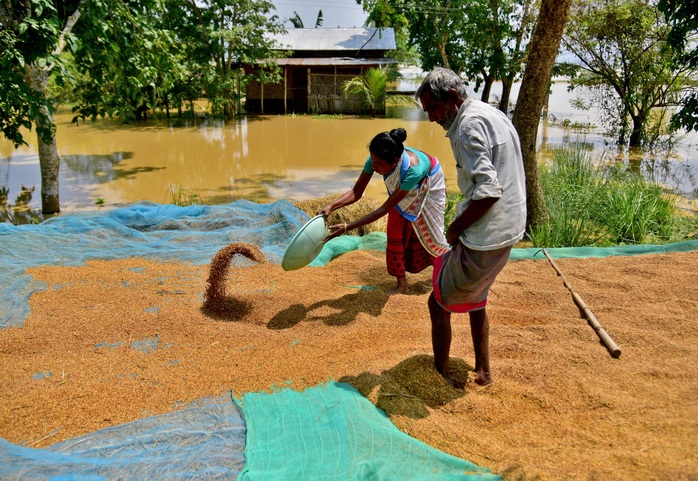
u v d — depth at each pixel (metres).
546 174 9.07
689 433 2.65
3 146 14.80
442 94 2.87
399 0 19.67
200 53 20.88
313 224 4.10
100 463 2.51
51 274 4.96
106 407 3.02
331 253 5.75
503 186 2.79
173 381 3.28
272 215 6.61
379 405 2.98
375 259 5.53
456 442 2.71
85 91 9.65
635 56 15.36
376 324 4.11
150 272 5.12
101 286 4.77
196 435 2.77
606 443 2.65
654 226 7.19
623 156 14.30
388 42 25.50
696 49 8.95
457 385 3.26
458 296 3.03
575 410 2.98
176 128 19.23
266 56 22.20
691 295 4.55
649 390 3.13
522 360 3.54
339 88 24.19
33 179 11.23
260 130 19.00
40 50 6.95
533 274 5.18
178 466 2.52
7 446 2.55
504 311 4.31
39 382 3.28
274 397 3.09
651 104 15.68
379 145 4.00
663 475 2.33
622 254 5.77
